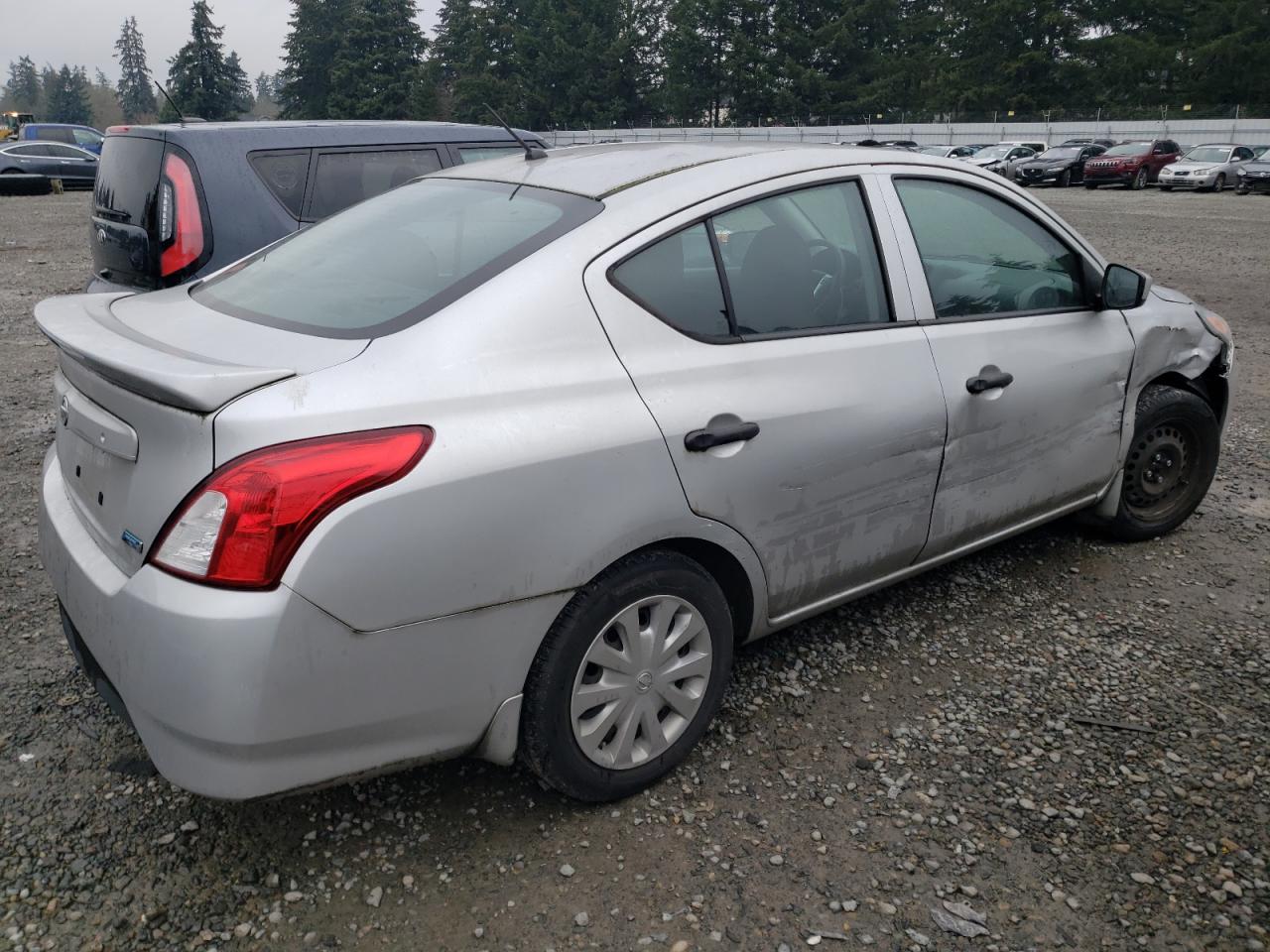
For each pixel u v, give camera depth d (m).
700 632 2.71
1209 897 2.37
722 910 2.32
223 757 2.04
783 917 2.30
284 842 2.52
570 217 2.66
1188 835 2.58
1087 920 2.31
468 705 2.31
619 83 73.88
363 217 3.17
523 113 74.00
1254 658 3.44
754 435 2.69
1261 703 3.17
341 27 87.50
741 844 2.54
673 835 2.57
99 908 2.30
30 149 27.17
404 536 2.10
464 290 2.43
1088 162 32.44
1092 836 2.58
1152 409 4.08
